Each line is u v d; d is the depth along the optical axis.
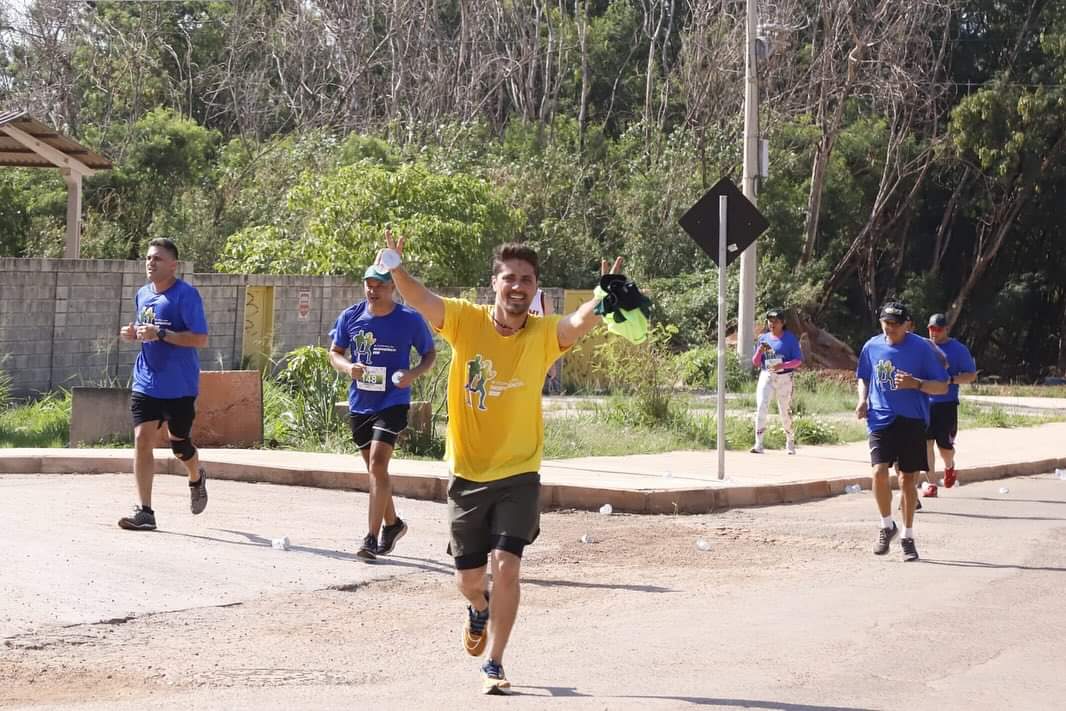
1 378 30.36
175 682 10.05
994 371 91.25
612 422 30.38
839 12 70.06
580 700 9.80
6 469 20.70
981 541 18.33
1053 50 77.12
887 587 14.88
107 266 34.19
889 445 16.86
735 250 22.11
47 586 12.72
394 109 78.75
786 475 23.33
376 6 87.12
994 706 10.02
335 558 14.98
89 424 23.94
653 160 73.12
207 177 66.25
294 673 10.45
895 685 10.57
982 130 75.31
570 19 92.69
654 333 32.41
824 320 80.00
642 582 14.82
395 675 10.50
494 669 9.90
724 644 11.87
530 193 68.38
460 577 10.07
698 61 75.69
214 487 19.92
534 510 9.89
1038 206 81.56
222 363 38.69
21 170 53.97
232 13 86.62
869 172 80.81
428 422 24.67
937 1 76.69
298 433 25.36
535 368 9.80
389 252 9.66
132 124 65.62
